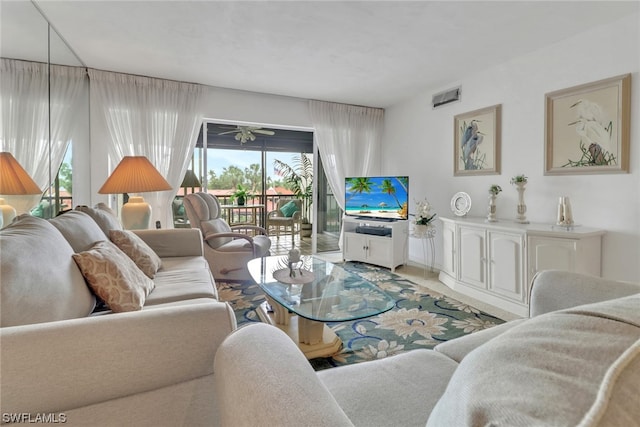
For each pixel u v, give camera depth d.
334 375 1.00
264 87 4.00
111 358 0.87
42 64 2.44
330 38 2.70
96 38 2.72
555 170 2.76
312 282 2.16
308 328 1.93
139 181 2.90
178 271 2.22
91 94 3.41
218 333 0.97
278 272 2.37
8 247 1.01
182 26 2.52
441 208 4.02
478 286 2.95
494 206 3.06
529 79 2.98
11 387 0.78
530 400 0.38
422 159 4.30
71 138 3.06
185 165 3.84
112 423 0.86
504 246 2.68
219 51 2.96
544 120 2.85
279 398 0.57
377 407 0.85
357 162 4.90
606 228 2.45
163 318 0.93
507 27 2.51
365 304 1.78
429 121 4.17
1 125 1.93
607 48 2.43
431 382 0.96
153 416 0.90
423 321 2.45
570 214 2.54
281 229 6.62
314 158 4.94
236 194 6.27
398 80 3.74
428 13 2.31
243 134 6.20
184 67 3.37
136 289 1.53
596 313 0.52
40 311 1.01
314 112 4.54
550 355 0.45
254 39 2.72
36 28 2.32
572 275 1.31
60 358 0.82
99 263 1.44
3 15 1.96
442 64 3.26
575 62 2.63
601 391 0.36
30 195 2.26
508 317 2.52
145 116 3.62
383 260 4.11
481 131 3.44
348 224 4.60
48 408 0.81
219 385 0.75
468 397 0.44
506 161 3.20
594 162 2.50
